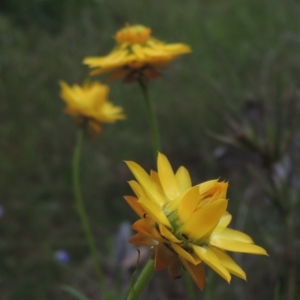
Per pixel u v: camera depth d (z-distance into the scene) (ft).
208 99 2.09
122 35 1.20
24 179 1.95
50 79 2.41
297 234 1.47
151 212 0.75
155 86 2.35
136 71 1.18
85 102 1.33
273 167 1.23
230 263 0.78
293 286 1.24
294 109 1.34
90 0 3.18
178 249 0.75
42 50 2.61
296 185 1.27
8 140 2.10
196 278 0.76
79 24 2.98
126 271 1.42
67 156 2.04
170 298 1.59
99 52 2.61
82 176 1.95
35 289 1.65
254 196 1.61
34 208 1.84
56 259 1.66
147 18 3.02
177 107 2.16
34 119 2.20
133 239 0.78
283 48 2.14
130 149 2.06
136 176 0.79
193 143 2.02
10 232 1.78
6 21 2.76
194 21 2.89
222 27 2.74
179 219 0.78
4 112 2.20
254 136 1.24
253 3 2.86
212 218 0.77
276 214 1.47
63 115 2.22
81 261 1.73
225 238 0.80
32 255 1.72
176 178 0.82
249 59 2.29
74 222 1.83
